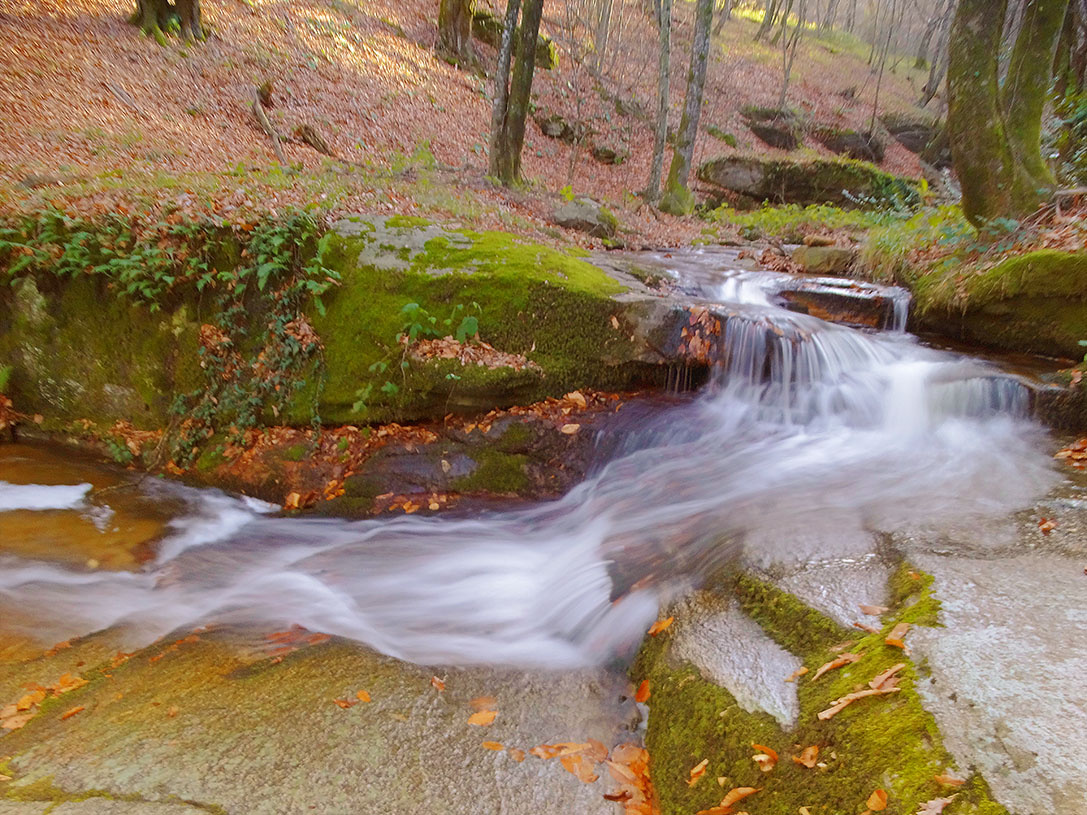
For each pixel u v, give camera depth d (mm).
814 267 9703
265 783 3053
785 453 5746
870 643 2990
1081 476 4832
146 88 13469
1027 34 8016
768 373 6617
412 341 6395
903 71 36406
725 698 3031
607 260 8672
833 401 6379
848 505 4613
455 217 9141
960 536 3938
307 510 6082
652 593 4176
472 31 23109
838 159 18922
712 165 19406
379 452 6324
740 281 8680
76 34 14594
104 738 3348
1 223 7000
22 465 6684
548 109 20516
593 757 3289
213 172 9539
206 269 6727
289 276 6773
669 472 5688
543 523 5715
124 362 6965
